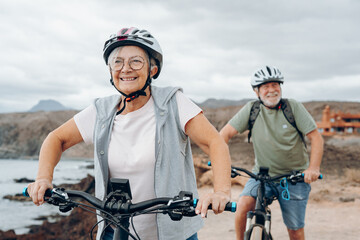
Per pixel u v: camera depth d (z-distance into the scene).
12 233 8.78
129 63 2.29
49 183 2.24
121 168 2.38
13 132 105.06
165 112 2.37
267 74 4.16
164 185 2.30
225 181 2.16
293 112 4.18
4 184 28.89
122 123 2.42
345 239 6.55
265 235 3.20
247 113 4.41
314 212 9.09
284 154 4.25
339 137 40.00
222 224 8.05
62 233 9.05
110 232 2.44
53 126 107.88
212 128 2.36
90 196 2.07
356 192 11.84
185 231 2.38
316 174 3.73
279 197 4.12
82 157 80.50
